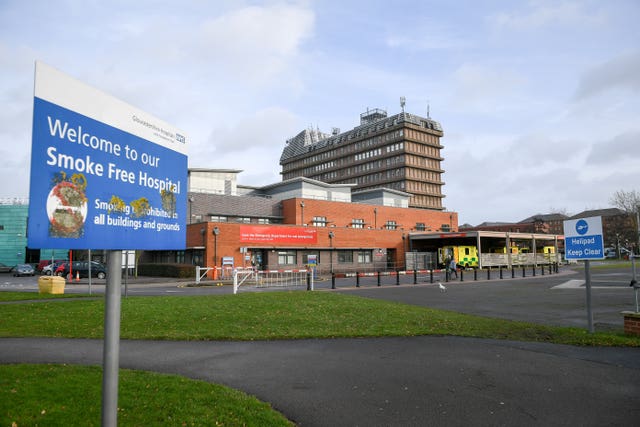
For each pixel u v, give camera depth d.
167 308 13.90
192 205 44.53
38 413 4.95
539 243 64.62
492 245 57.66
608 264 58.06
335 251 47.47
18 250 62.34
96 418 4.84
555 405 5.71
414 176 104.88
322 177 124.94
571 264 61.31
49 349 8.62
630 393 6.18
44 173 2.84
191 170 51.28
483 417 5.32
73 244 3.01
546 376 6.99
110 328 3.23
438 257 49.88
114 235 3.37
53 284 19.62
